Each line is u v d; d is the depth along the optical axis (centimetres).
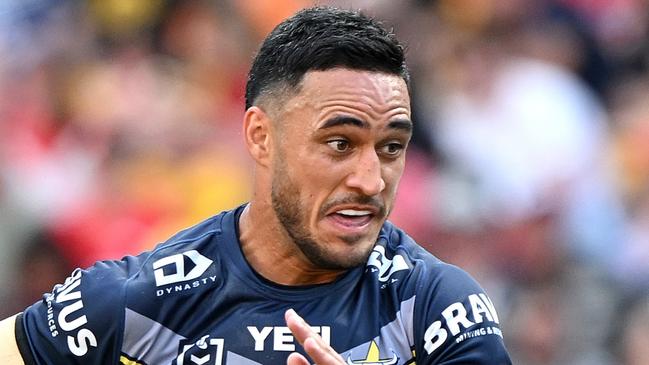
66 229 2672
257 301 1174
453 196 2822
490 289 2695
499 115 3006
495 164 2925
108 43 3058
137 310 1173
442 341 1147
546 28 3297
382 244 1212
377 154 1120
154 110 2861
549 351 2622
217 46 3034
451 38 3105
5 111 2900
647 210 2950
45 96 2936
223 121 2906
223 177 2759
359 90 1105
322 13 1141
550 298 2680
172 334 1173
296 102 1124
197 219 2708
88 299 1191
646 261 2827
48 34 3062
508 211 2852
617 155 3059
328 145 1113
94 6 3122
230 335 1164
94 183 2764
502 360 1150
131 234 2672
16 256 2673
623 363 2633
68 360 1194
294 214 1134
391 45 1122
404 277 1184
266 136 1163
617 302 2714
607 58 3347
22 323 1220
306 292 1173
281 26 1159
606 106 3288
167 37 3086
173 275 1184
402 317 1166
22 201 2744
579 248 2855
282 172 1138
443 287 1170
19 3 3125
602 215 2934
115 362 1180
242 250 1193
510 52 3181
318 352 1071
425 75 3012
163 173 2752
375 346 1159
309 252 1138
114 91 2914
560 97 3097
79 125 2880
